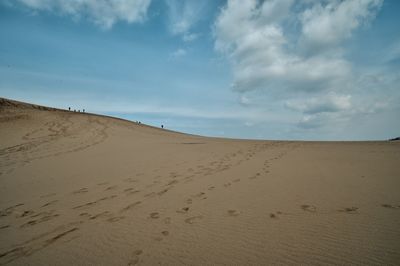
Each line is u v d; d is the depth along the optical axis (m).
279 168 7.13
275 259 2.45
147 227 3.41
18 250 2.96
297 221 3.30
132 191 5.40
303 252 2.54
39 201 5.05
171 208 4.16
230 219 3.53
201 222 3.48
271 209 3.82
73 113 33.69
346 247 2.58
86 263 2.58
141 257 2.63
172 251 2.72
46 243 3.11
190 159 9.51
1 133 18.23
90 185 6.15
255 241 2.83
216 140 19.88
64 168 8.55
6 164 9.72
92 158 10.53
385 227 2.97
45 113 29.62
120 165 8.66
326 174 6.03
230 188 5.20
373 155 8.92
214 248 2.73
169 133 28.72
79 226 3.60
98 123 28.11
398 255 2.37
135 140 18.06
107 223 3.65
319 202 4.00
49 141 16.59
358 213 3.45
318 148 12.48
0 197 5.48
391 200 3.89
